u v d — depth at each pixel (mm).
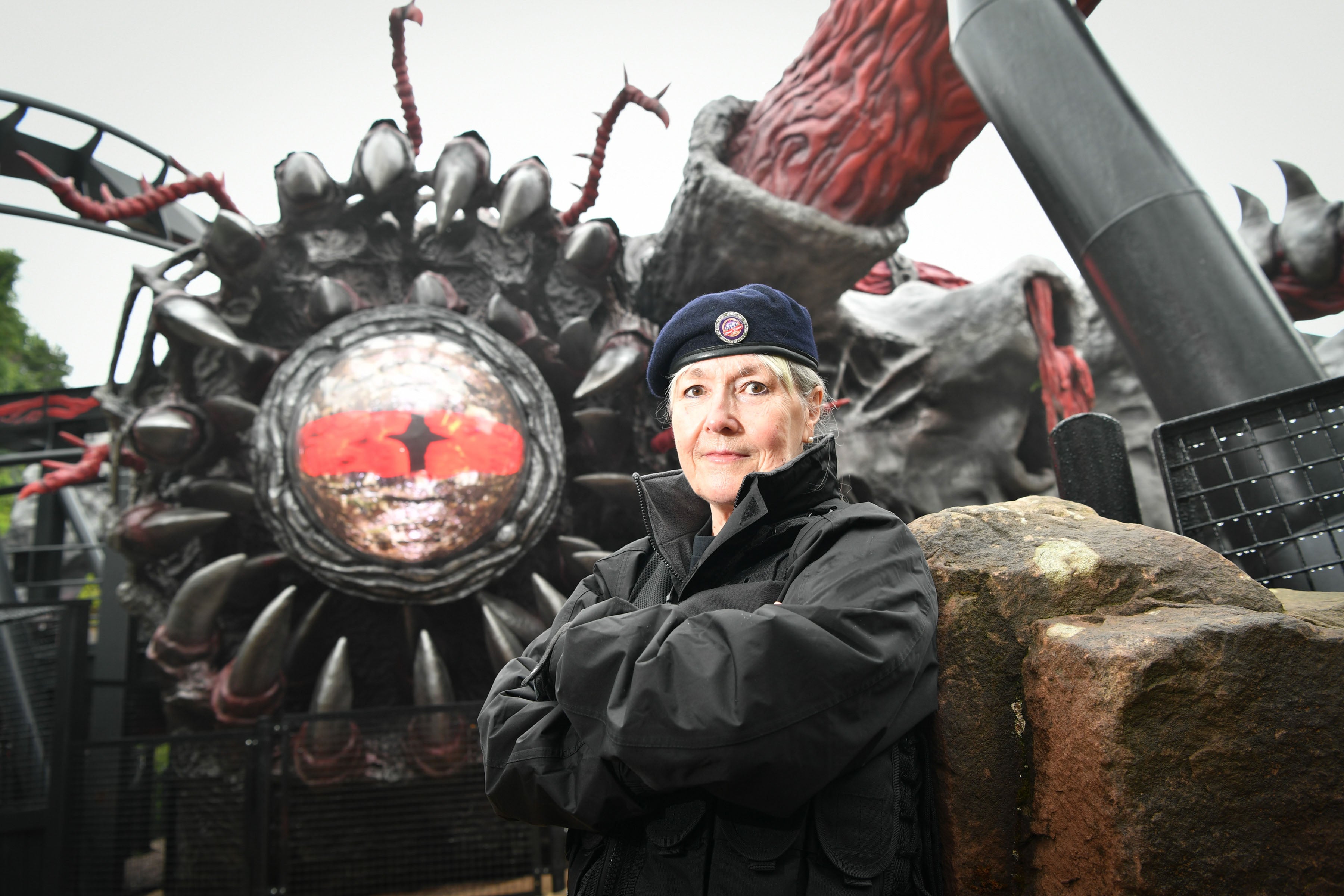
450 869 6684
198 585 6793
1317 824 1130
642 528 8227
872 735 1089
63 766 6453
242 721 6863
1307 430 2242
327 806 6625
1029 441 10094
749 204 7262
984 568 1467
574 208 8039
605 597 1555
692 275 8008
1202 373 3834
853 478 8844
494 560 7188
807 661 1062
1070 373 8695
